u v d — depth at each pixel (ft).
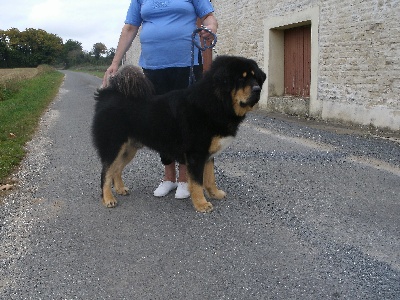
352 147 22.82
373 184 16.60
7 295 9.53
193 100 13.37
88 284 9.84
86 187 17.25
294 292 9.25
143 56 15.35
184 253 11.20
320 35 32.86
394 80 26.35
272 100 40.29
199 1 14.74
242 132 28.19
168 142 14.06
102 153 14.70
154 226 13.05
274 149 22.86
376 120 28.09
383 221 13.02
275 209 14.21
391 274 9.87
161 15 14.66
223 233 12.38
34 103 50.19
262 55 41.52
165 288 9.56
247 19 43.57
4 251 11.73
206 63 15.46
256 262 10.60
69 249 11.68
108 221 13.57
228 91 12.92
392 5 25.93
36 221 13.79
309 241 11.71
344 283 9.54
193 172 13.88
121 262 10.83
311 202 14.83
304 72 37.96
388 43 26.58
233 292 9.31
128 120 14.42
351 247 11.30
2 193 16.79
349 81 30.30
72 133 30.19
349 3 29.45
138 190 16.62
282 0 37.29
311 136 26.27
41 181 18.33
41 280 10.11
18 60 303.48
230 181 17.38
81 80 114.42
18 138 27.99
